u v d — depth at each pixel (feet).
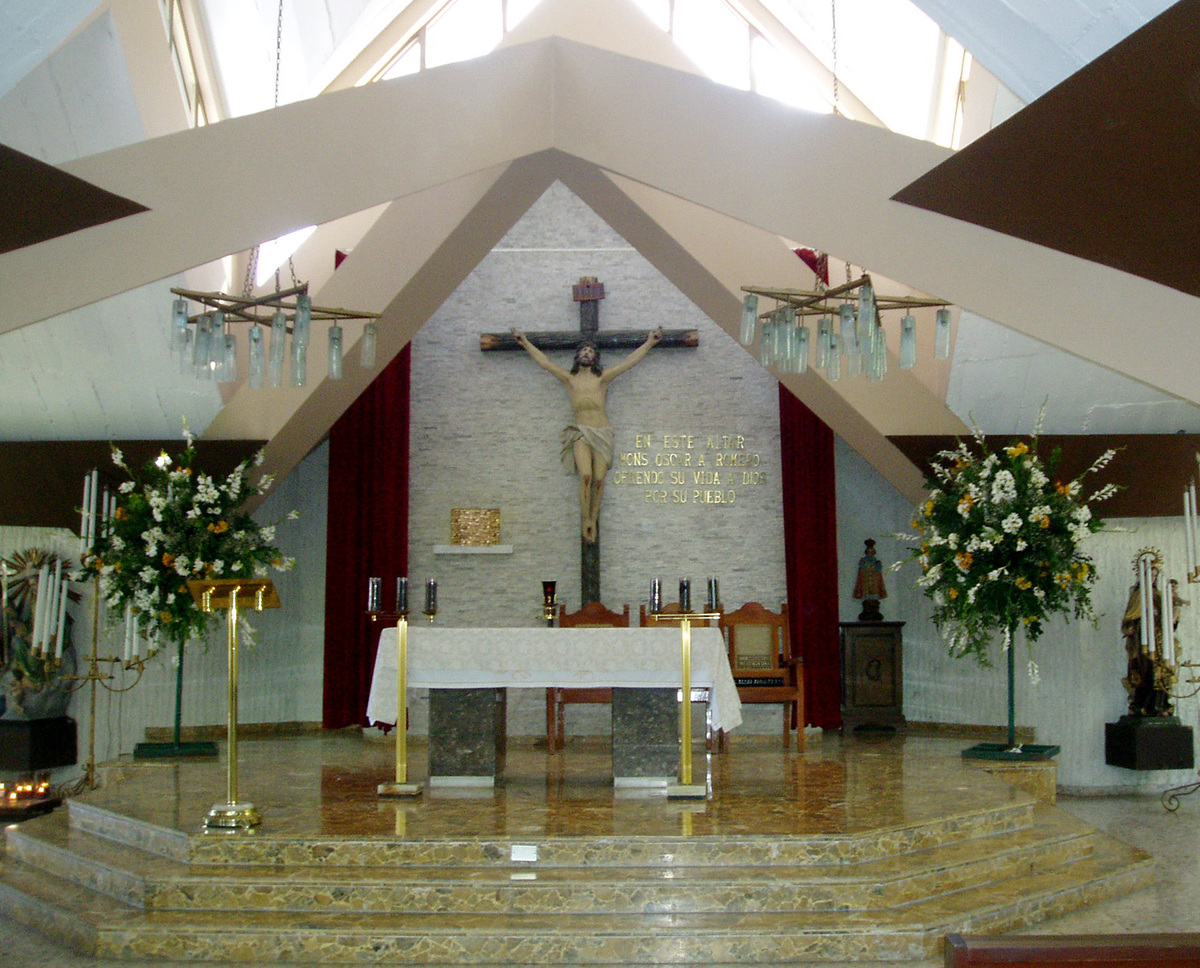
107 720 33.01
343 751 31.45
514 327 37.42
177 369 29.66
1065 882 19.67
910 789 23.48
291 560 29.81
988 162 19.72
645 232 30.12
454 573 36.50
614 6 28.71
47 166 19.54
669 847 18.35
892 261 21.89
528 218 37.88
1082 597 27.99
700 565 36.52
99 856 19.57
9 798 27.09
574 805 21.42
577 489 36.78
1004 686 34.19
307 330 24.82
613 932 16.57
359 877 17.85
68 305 20.89
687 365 37.24
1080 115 17.97
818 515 35.94
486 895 17.51
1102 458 27.86
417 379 37.22
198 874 18.16
